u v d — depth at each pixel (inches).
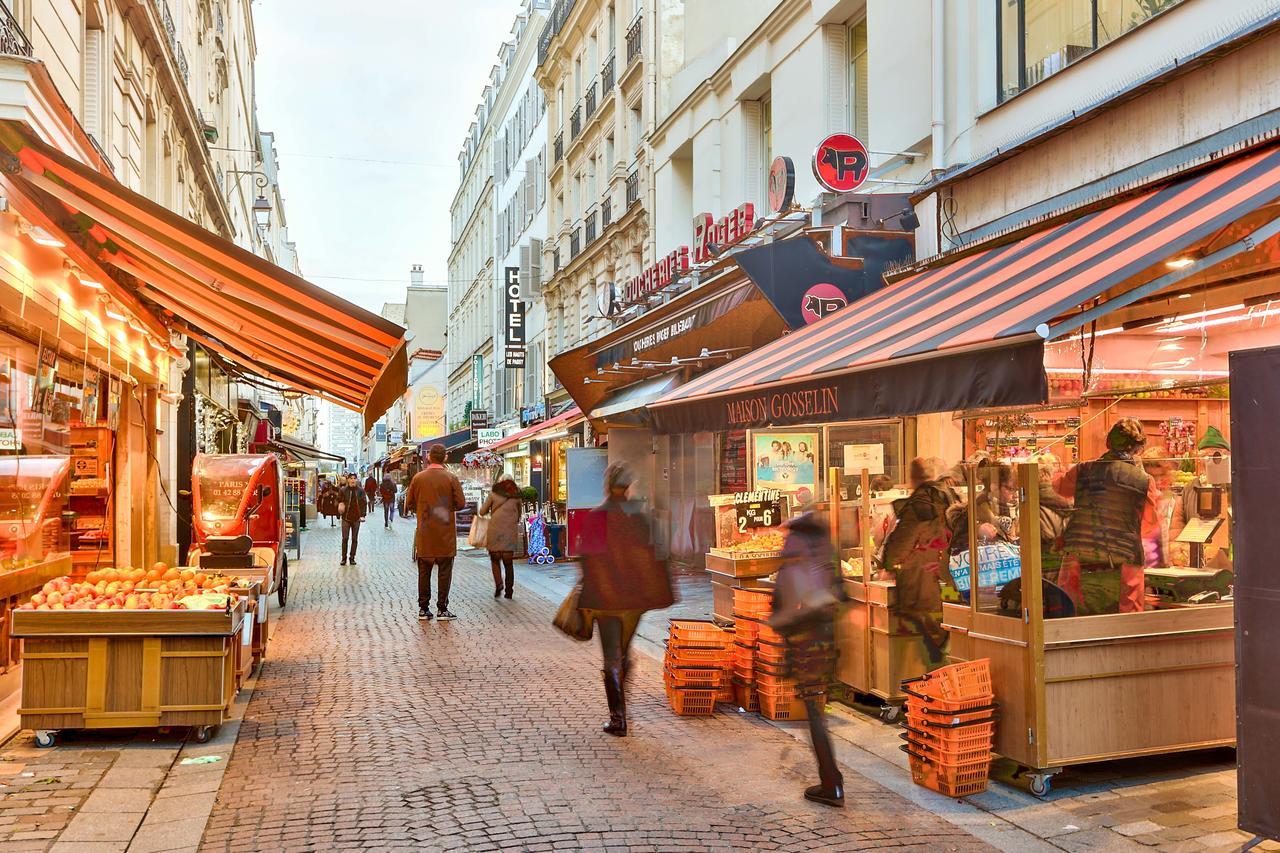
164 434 609.0
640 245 852.0
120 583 257.4
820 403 243.3
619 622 249.9
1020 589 201.3
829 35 505.7
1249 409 161.8
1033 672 196.2
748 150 620.7
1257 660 159.9
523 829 177.5
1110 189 284.4
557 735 244.8
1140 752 204.2
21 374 321.4
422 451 1642.5
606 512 251.3
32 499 311.1
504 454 1135.6
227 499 459.2
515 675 319.0
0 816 180.4
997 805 192.7
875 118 445.1
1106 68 305.4
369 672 323.0
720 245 514.0
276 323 336.5
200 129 786.8
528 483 1017.5
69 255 311.7
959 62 379.9
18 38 297.4
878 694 262.4
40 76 248.2
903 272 374.0
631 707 277.3
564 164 1138.0
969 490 217.3
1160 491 221.9
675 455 679.1
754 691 271.3
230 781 205.2
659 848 169.5
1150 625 205.5
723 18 652.7
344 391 486.3
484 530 543.8
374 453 3804.1
